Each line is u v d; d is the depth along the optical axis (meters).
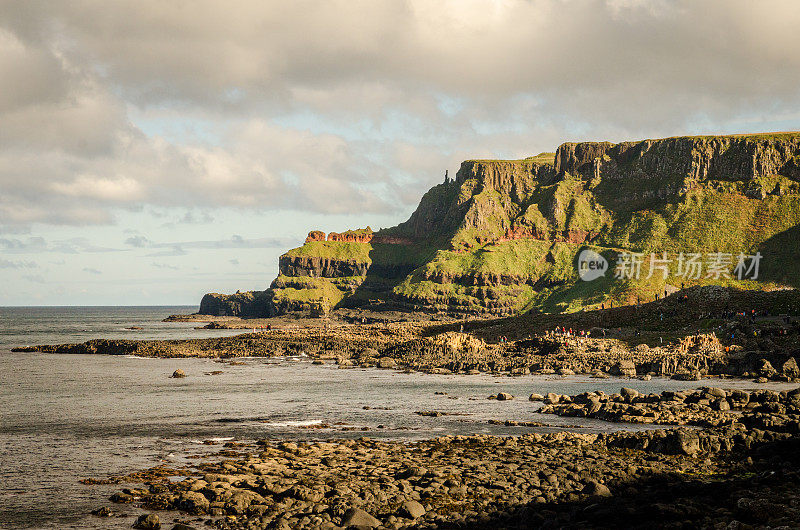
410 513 38.47
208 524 39.16
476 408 84.12
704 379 110.12
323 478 47.03
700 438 53.56
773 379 106.00
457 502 41.06
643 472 46.75
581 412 76.50
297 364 153.50
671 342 137.88
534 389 102.94
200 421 76.31
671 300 175.12
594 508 37.12
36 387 109.62
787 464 45.78
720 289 171.25
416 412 81.50
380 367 143.50
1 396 98.69
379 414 80.25
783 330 129.88
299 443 60.09
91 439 66.00
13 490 47.69
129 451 60.28
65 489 47.84
